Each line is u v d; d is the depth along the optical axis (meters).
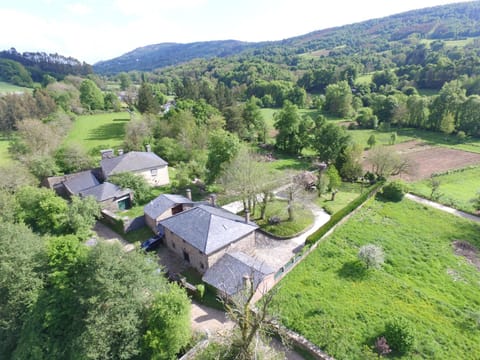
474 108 77.00
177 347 18.09
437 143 74.31
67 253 20.64
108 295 17.55
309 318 20.94
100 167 46.09
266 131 81.81
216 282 23.66
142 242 31.67
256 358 15.12
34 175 43.47
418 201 41.31
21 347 18.59
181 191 44.53
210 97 99.31
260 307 21.44
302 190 38.81
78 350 16.97
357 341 19.02
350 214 36.12
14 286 20.73
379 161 48.47
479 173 54.09
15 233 22.95
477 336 19.48
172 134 66.25
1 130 73.44
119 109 101.69
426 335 19.45
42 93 87.00
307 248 28.28
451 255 28.80
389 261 27.64
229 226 27.75
